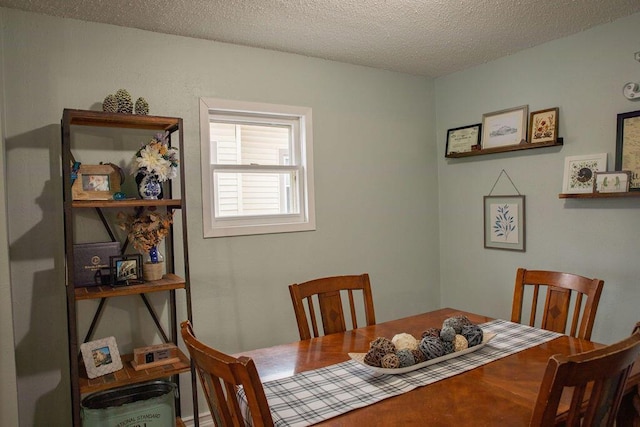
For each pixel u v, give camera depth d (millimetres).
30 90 2240
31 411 2240
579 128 2811
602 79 2684
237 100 2830
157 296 2564
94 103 2396
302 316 2098
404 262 3619
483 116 3402
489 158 3393
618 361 1048
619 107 2613
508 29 2701
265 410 1026
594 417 1095
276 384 1500
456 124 3650
